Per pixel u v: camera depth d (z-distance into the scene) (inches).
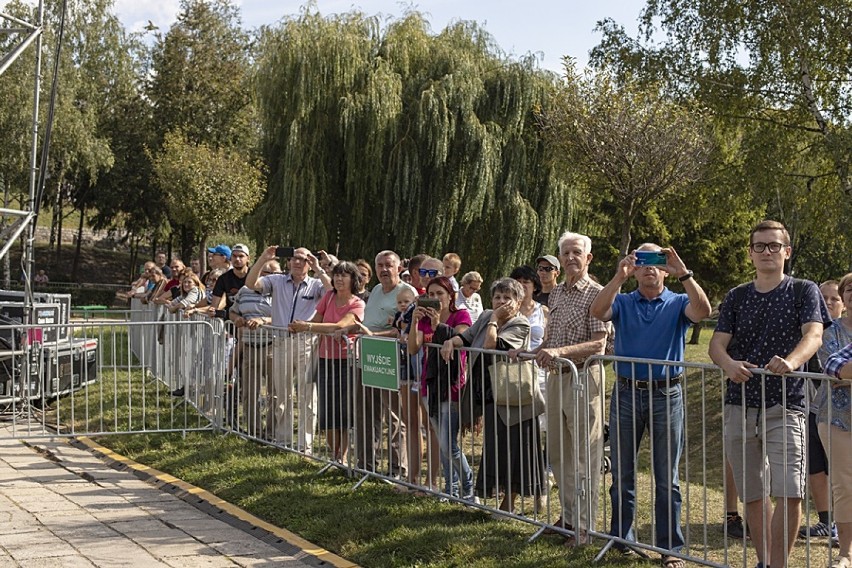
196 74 1782.7
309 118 904.9
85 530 232.2
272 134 940.0
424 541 215.9
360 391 286.2
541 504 245.4
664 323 208.5
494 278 897.5
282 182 914.1
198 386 373.7
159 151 1619.1
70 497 267.0
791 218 868.6
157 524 240.1
